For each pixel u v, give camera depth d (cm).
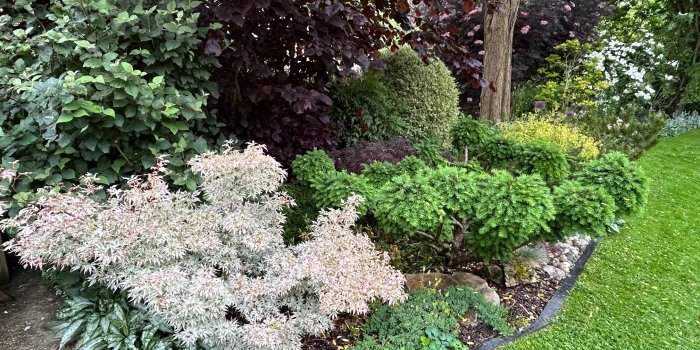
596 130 542
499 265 273
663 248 320
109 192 222
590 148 444
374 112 421
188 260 202
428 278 255
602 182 254
